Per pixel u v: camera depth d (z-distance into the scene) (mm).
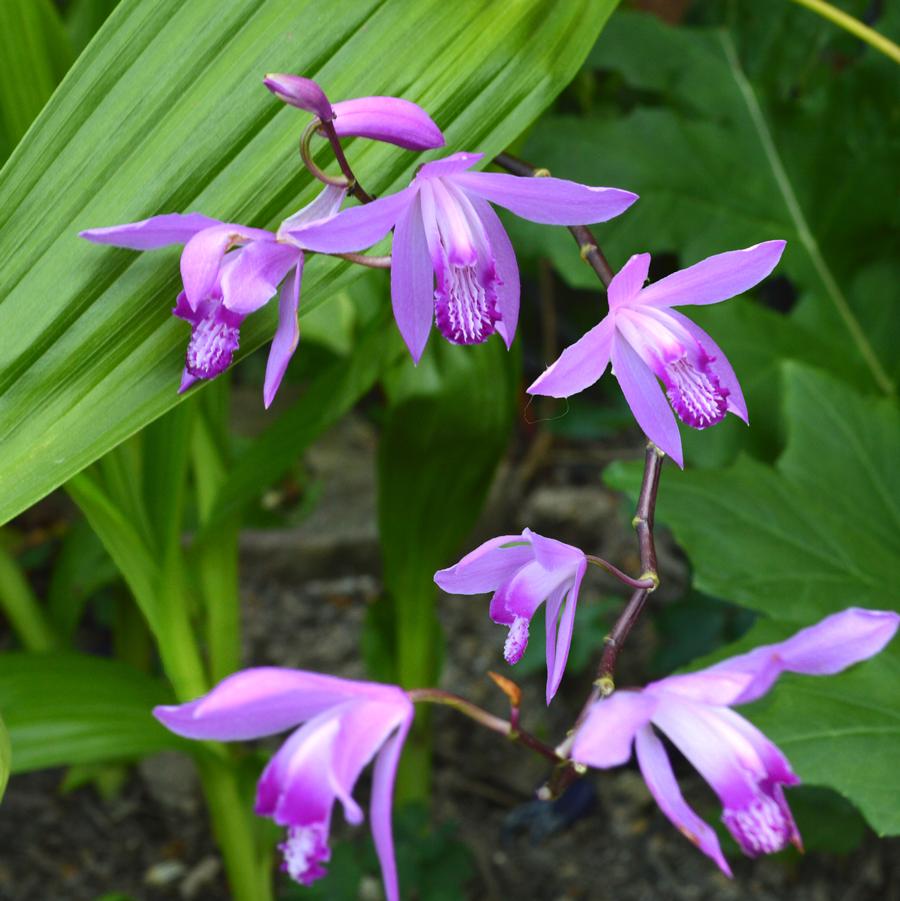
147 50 330
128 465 410
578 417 771
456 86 332
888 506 453
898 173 594
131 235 297
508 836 596
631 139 583
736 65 618
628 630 307
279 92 292
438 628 544
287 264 306
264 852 476
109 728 423
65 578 592
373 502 801
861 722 367
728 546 419
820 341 573
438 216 310
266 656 708
